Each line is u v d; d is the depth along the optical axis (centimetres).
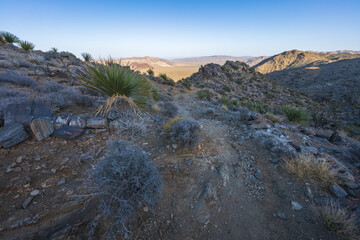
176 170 320
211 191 291
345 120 3603
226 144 454
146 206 250
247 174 342
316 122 1178
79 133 357
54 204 215
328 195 281
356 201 260
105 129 399
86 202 227
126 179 210
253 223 252
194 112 895
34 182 238
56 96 468
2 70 649
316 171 326
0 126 305
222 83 4088
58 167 272
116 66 480
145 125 469
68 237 192
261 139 466
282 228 243
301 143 471
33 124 314
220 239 231
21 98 398
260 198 293
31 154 284
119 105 497
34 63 941
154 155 354
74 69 1097
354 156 412
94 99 543
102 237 202
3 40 1357
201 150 398
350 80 6819
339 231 222
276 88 4709
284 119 802
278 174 342
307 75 10100
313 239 223
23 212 199
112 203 213
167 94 1770
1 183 223
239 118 670
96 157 311
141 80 552
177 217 248
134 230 219
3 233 179
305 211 262
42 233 190
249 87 4350
